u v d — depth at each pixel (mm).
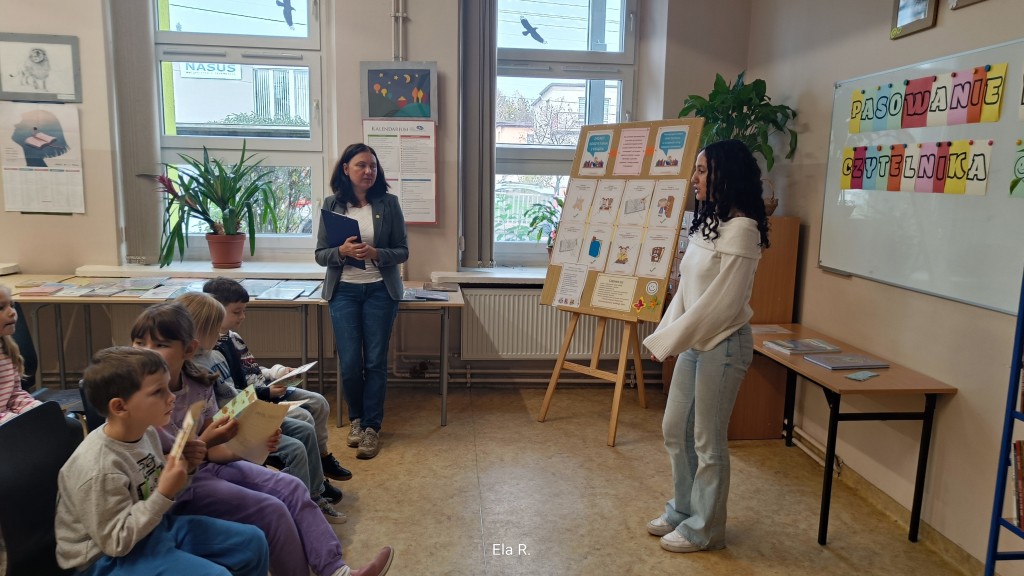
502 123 4363
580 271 3549
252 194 3834
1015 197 2068
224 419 1718
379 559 1995
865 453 2854
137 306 3840
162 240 3996
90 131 3764
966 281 2271
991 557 1875
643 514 2637
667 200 3307
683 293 2365
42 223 3816
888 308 2721
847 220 2994
